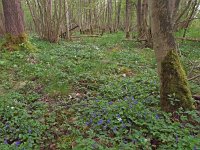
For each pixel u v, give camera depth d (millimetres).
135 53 4234
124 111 1823
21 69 3102
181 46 5047
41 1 5637
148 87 2387
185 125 1688
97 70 3045
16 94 2346
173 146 1471
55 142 1662
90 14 10836
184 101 1857
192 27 7102
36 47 4582
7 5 4059
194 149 1381
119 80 2645
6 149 1485
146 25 5125
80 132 1707
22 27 4211
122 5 12789
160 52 1871
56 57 3646
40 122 1879
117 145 1507
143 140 1506
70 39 6574
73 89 2539
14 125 1806
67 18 6457
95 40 6340
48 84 2633
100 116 1810
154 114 1795
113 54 4012
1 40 4938
